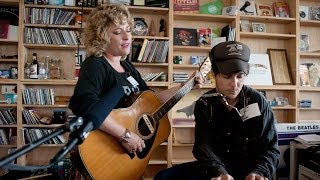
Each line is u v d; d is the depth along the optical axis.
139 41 3.07
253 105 1.37
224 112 1.41
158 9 2.98
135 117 1.44
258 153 1.38
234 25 3.20
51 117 2.96
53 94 2.88
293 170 2.18
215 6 3.21
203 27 3.32
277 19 3.29
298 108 3.26
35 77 2.85
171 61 2.99
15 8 2.91
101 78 1.34
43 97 2.85
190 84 1.82
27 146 0.64
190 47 3.09
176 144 3.11
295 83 3.27
